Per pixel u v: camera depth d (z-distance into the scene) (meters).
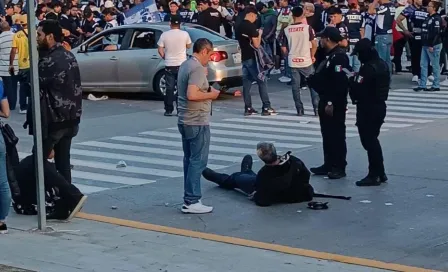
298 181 12.45
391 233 10.83
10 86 22.66
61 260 9.55
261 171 12.40
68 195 11.59
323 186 13.55
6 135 10.86
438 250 10.04
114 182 14.33
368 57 13.24
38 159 10.95
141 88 24.09
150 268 9.23
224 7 32.03
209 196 13.06
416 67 27.17
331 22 21.44
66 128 11.90
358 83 13.27
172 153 16.86
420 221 11.39
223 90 24.42
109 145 17.78
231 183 13.31
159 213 12.16
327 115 13.95
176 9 25.89
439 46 24.92
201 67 11.64
